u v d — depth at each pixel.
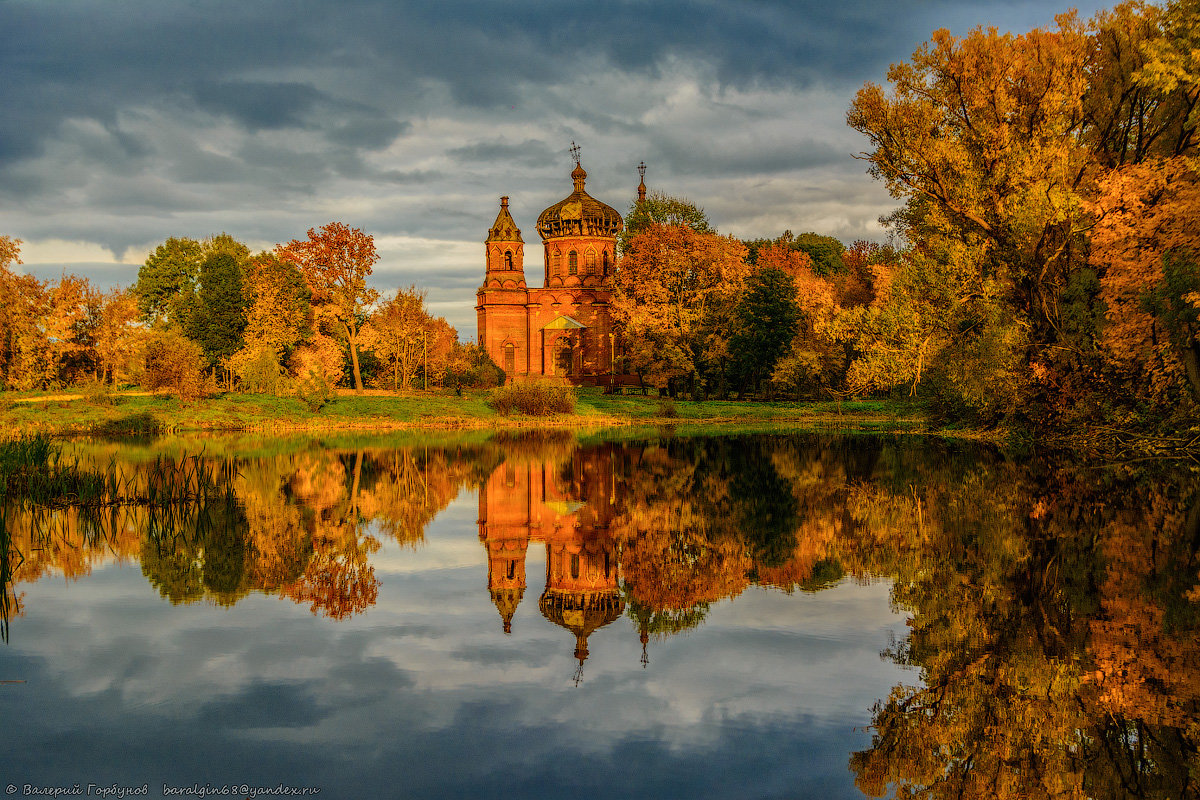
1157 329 22.20
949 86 29.23
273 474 24.08
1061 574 11.57
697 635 9.35
